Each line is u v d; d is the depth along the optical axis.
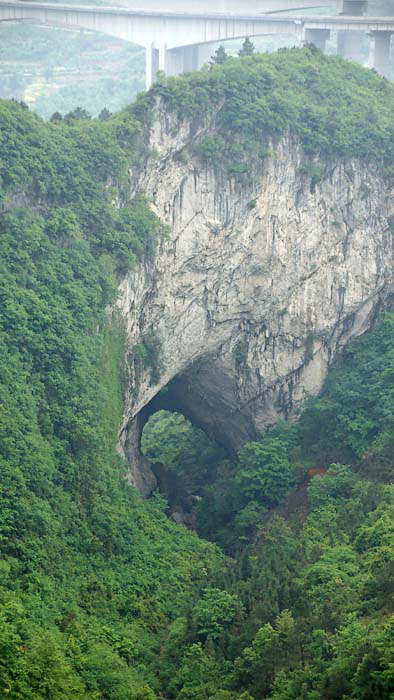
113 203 85.19
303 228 95.38
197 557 81.75
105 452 79.62
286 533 80.62
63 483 74.12
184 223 89.88
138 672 65.88
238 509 92.06
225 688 62.62
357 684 54.41
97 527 75.12
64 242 81.75
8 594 63.44
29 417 72.81
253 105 91.12
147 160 87.25
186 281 91.50
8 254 77.81
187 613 71.06
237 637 66.06
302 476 91.25
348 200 96.75
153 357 90.62
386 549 68.12
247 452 93.88
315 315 97.69
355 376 95.75
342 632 60.06
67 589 68.81
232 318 95.56
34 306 77.12
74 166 83.62
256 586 70.56
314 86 96.81
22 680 56.50
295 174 94.19
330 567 69.44
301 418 97.69
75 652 62.75
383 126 97.50
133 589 73.50
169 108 87.56
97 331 81.50
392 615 59.56
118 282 84.44
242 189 91.44
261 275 94.88
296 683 57.84
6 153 79.62
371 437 89.81
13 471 68.50
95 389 78.81
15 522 67.50
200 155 89.62
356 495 81.94
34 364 76.50
